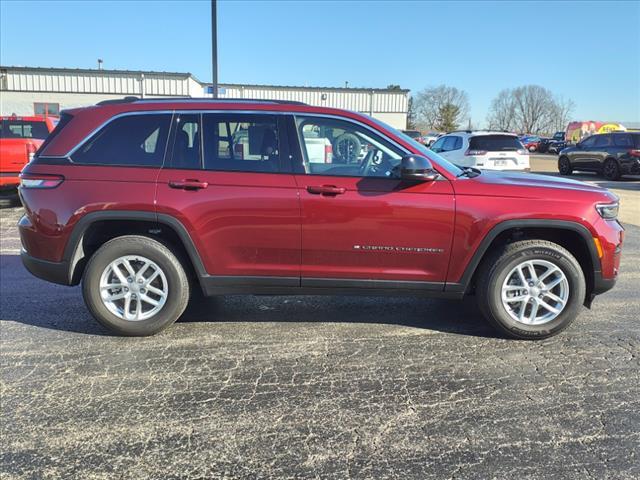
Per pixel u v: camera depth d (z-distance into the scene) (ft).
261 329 14.07
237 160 12.79
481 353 12.57
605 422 9.62
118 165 12.78
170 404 10.21
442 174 12.71
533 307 13.08
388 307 15.89
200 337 13.51
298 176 12.60
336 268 12.94
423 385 10.99
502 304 13.04
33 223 12.86
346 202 12.46
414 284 12.99
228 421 9.64
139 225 13.32
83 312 15.40
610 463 8.45
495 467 8.36
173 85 118.32
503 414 9.89
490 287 12.94
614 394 10.62
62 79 114.73
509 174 14.26
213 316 15.06
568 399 10.43
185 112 12.94
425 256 12.77
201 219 12.57
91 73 115.03
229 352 12.59
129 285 13.12
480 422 9.62
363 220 12.51
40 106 115.34
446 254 12.74
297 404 10.24
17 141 33.22
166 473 8.21
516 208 12.47
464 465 8.41
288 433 9.29
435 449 8.82
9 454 8.63
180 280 13.15
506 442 9.02
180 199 12.51
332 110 12.95
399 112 138.82
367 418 9.76
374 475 8.17
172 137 12.88
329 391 10.73
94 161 12.84
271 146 12.78
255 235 12.69
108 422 9.58
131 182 12.60
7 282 18.63
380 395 10.58
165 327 13.43
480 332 13.91
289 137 12.76
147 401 10.32
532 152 167.73
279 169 12.70
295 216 12.54
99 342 13.15
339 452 8.75
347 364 11.96
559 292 13.07
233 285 13.12
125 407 10.10
